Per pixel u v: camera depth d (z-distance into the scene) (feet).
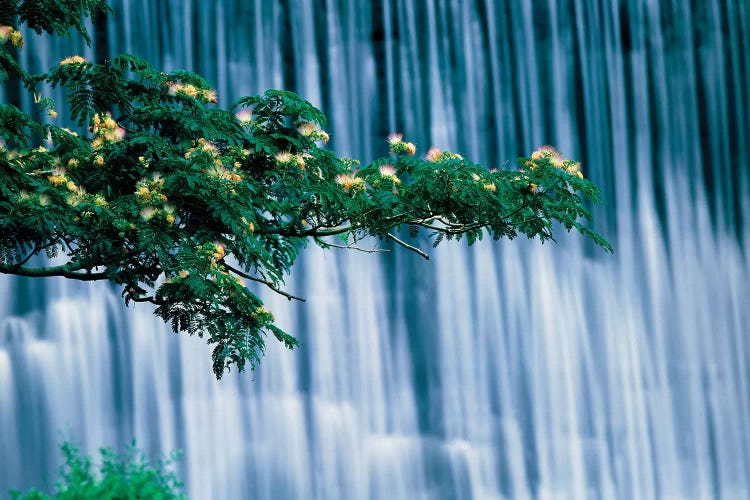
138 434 57.57
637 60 69.67
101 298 57.88
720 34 70.90
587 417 66.28
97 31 59.16
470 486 63.52
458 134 66.59
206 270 20.38
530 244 66.95
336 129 64.59
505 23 67.67
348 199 22.41
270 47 63.52
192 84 23.58
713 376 68.54
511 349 65.92
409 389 63.72
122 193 22.12
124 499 18.03
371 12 65.72
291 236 23.75
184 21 61.46
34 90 23.63
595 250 68.13
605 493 65.62
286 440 60.54
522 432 65.10
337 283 63.26
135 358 57.98
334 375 62.44
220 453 59.06
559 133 68.13
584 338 67.00
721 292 69.56
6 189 20.36
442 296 65.05
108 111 23.08
